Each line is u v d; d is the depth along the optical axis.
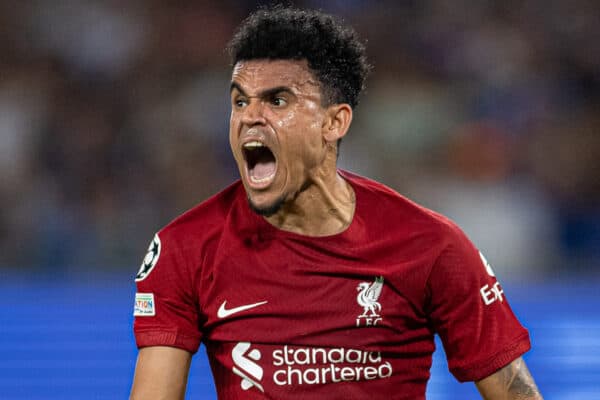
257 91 8.98
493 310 9.72
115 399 17.31
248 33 9.16
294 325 9.25
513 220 35.94
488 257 35.59
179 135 37.78
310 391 9.26
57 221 34.88
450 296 9.52
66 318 23.64
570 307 25.34
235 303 9.31
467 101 38.91
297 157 9.08
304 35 9.12
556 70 40.47
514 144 37.94
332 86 9.28
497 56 40.28
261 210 9.12
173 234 9.48
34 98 37.78
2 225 34.47
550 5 41.44
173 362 9.41
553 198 36.91
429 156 37.47
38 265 34.09
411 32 40.38
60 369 19.00
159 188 36.72
